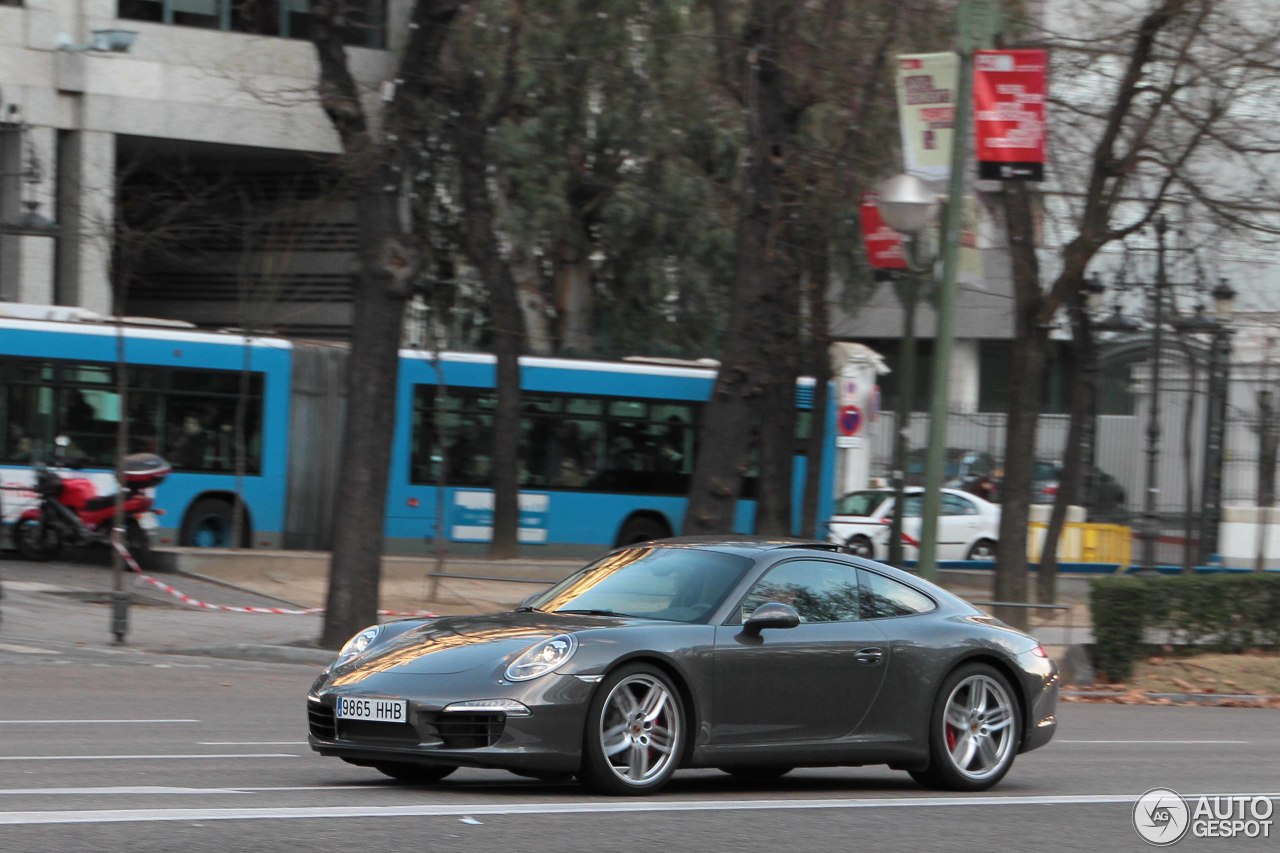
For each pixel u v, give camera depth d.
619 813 30.56
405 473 107.75
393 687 32.03
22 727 44.19
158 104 137.12
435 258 117.69
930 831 30.77
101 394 98.69
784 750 34.59
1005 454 93.50
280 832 26.66
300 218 143.88
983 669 38.00
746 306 73.31
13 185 130.88
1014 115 66.88
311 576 97.88
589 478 113.75
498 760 31.08
